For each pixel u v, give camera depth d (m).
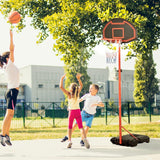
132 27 7.54
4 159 5.44
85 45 18.22
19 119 25.30
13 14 6.82
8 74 6.65
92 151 6.29
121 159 5.34
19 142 8.20
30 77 71.06
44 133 12.91
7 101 6.66
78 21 16.84
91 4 16.86
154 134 10.67
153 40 17.59
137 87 45.06
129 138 7.21
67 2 17.66
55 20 17.20
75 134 11.27
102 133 11.73
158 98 60.12
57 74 74.31
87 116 7.27
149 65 44.72
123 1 16.30
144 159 5.33
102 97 78.50
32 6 19.69
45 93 72.38
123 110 30.72
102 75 80.06
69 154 5.93
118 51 7.35
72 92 6.82
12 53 6.63
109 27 7.62
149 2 17.27
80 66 51.72
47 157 5.61
